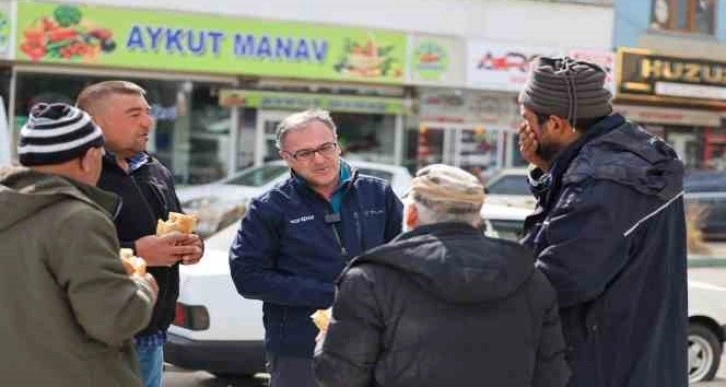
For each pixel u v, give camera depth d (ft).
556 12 71.77
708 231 60.39
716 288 25.98
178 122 62.18
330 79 64.90
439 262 9.31
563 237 10.21
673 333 11.08
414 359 9.31
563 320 10.68
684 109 78.59
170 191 14.21
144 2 58.44
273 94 64.39
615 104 75.82
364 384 9.52
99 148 10.46
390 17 66.49
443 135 70.28
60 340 9.73
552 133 10.96
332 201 13.67
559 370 9.86
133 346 10.85
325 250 13.35
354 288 9.50
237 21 61.46
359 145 67.92
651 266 10.78
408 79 67.10
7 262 9.76
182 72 61.26
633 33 75.97
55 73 57.36
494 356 9.37
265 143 64.90
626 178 10.29
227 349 21.08
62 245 9.65
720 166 80.33
